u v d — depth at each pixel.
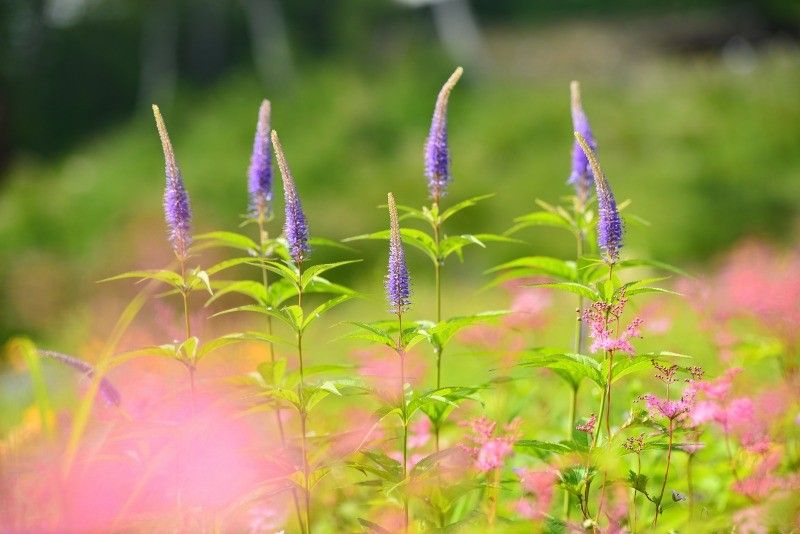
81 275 17.39
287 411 5.20
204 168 24.56
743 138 23.66
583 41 37.12
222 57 36.34
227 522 4.09
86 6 37.28
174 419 4.14
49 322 16.17
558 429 5.05
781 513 3.66
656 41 37.31
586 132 4.53
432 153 4.18
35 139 35.44
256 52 35.53
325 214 20.48
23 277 17.06
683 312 7.93
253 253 4.48
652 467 4.66
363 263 19.19
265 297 4.36
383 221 20.34
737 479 4.21
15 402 8.48
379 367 5.34
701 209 20.36
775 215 20.75
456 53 33.69
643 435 3.80
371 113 27.61
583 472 3.88
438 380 4.14
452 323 3.77
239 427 4.33
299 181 23.72
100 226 21.19
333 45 35.47
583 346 4.97
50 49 36.53
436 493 3.83
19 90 35.53
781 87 26.33
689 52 37.38
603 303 3.67
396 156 25.08
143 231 18.05
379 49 34.56
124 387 5.39
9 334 16.48
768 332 5.45
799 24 38.84
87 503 3.95
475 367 7.41
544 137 25.11
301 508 4.81
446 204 20.61
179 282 3.84
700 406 4.14
